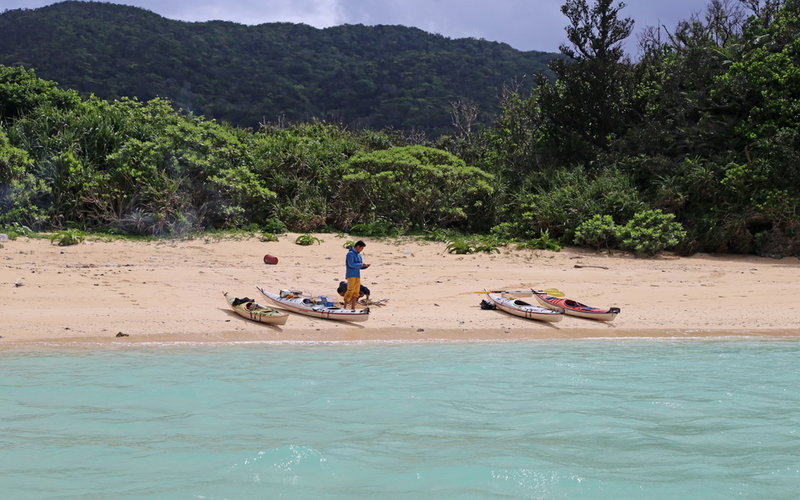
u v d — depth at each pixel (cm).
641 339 1186
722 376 887
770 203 2406
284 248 2092
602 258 2225
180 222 2227
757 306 1491
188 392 745
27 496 439
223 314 1239
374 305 1386
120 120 2495
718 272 1984
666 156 2855
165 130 2422
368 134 3378
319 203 2509
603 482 488
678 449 573
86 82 11388
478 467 515
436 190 2534
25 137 2347
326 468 507
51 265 1583
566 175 2756
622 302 1514
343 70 14100
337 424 636
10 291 1258
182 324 1149
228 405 696
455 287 1593
